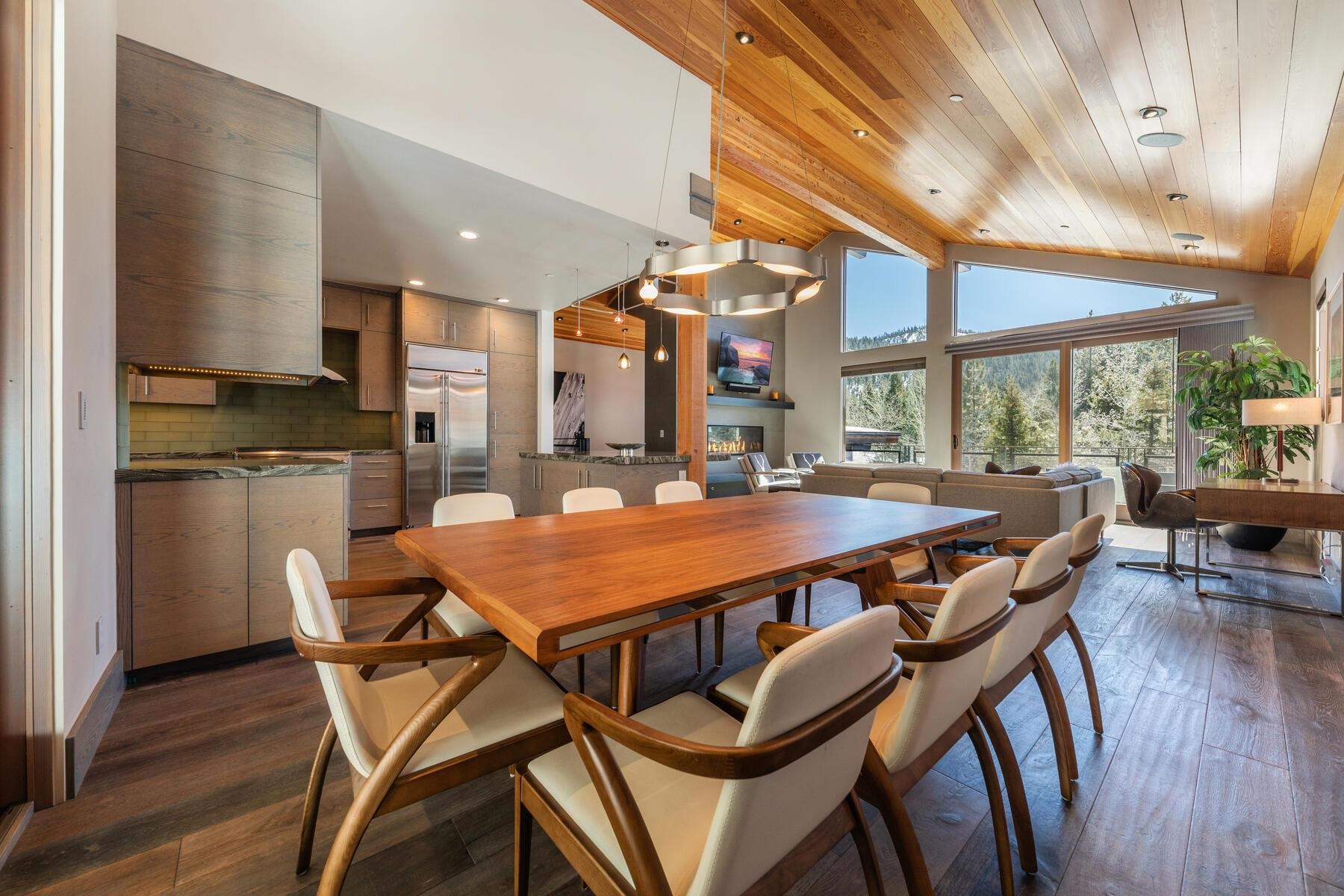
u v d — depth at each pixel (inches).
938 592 58.6
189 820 56.4
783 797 28.5
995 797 48.3
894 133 165.2
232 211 93.4
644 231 150.0
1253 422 147.6
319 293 101.8
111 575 79.3
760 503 108.5
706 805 35.6
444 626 70.7
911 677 55.1
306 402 215.0
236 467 93.6
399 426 222.5
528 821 42.0
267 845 53.1
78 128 65.4
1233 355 190.9
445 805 59.7
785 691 26.0
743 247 89.8
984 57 112.6
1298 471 208.2
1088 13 91.7
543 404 250.8
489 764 42.6
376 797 37.6
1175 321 236.8
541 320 251.4
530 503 209.8
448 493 227.6
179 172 88.9
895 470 200.4
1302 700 83.2
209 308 91.7
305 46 98.3
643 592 46.6
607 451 403.9
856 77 138.3
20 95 55.4
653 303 125.3
